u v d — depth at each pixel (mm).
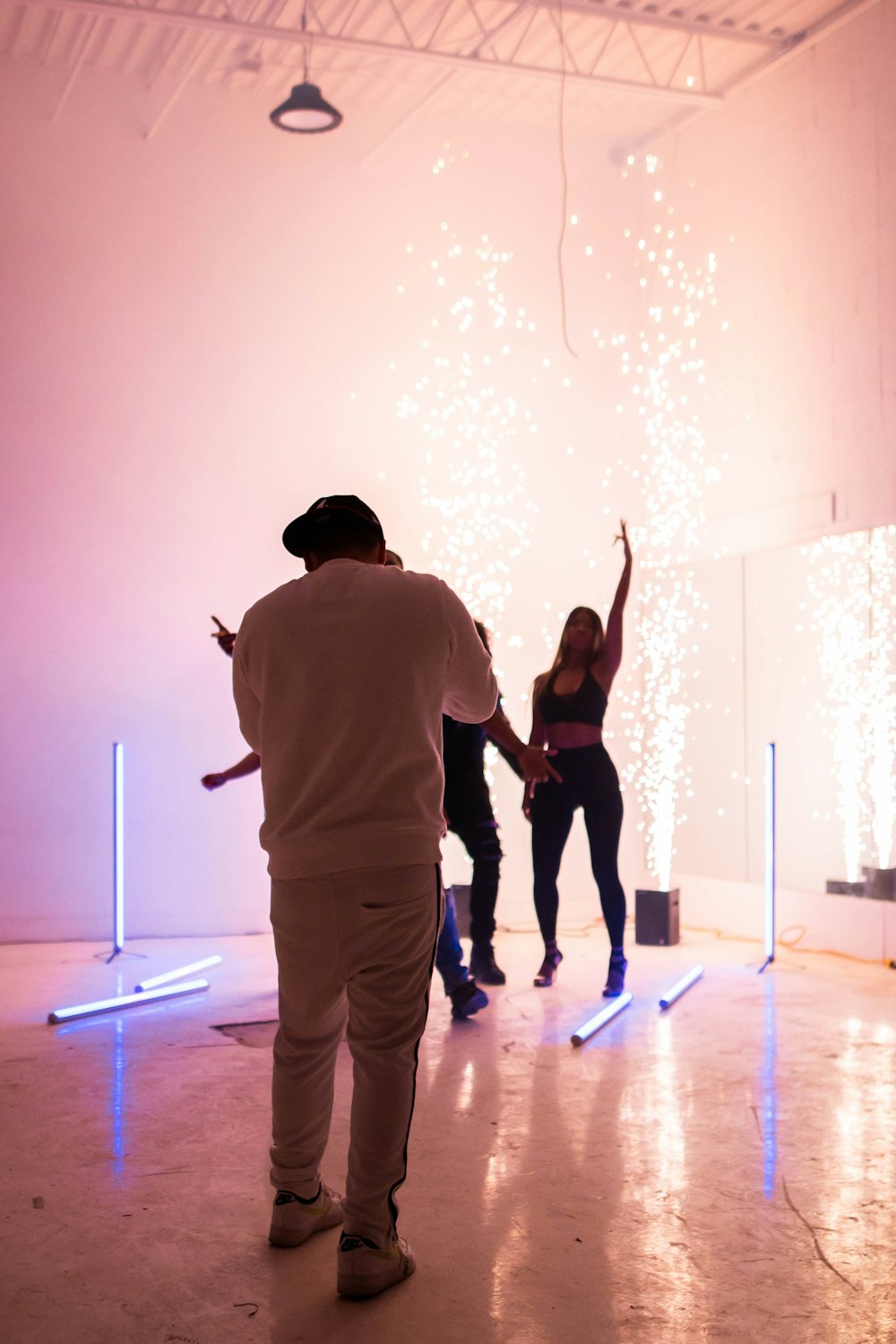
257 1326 1984
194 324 6289
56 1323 1988
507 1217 2463
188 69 5953
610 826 4812
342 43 5492
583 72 6512
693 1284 2156
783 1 5824
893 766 5465
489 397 6867
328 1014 2174
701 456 6750
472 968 4988
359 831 2041
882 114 5629
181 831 6262
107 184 6133
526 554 6914
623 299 7230
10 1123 3070
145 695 6199
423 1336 1954
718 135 6672
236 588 6355
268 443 6410
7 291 5961
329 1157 2785
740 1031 4125
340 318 6555
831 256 5910
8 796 5965
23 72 5996
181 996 4684
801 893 5977
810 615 5965
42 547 6027
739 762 6410
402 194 6703
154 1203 2523
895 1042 3975
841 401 5828
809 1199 2570
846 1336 1964
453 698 2328
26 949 5840
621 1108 3217
